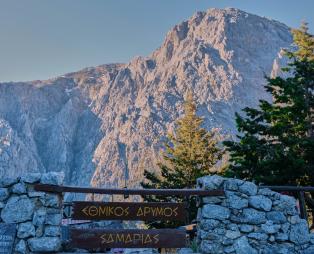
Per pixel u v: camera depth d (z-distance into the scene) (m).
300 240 11.41
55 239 10.56
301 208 12.38
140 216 11.30
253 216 11.36
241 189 11.54
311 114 21.72
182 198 29.05
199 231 11.41
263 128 20.62
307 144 19.08
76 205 11.15
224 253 11.01
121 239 11.06
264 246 11.20
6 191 10.80
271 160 18.55
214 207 11.31
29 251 10.42
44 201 10.76
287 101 21.97
